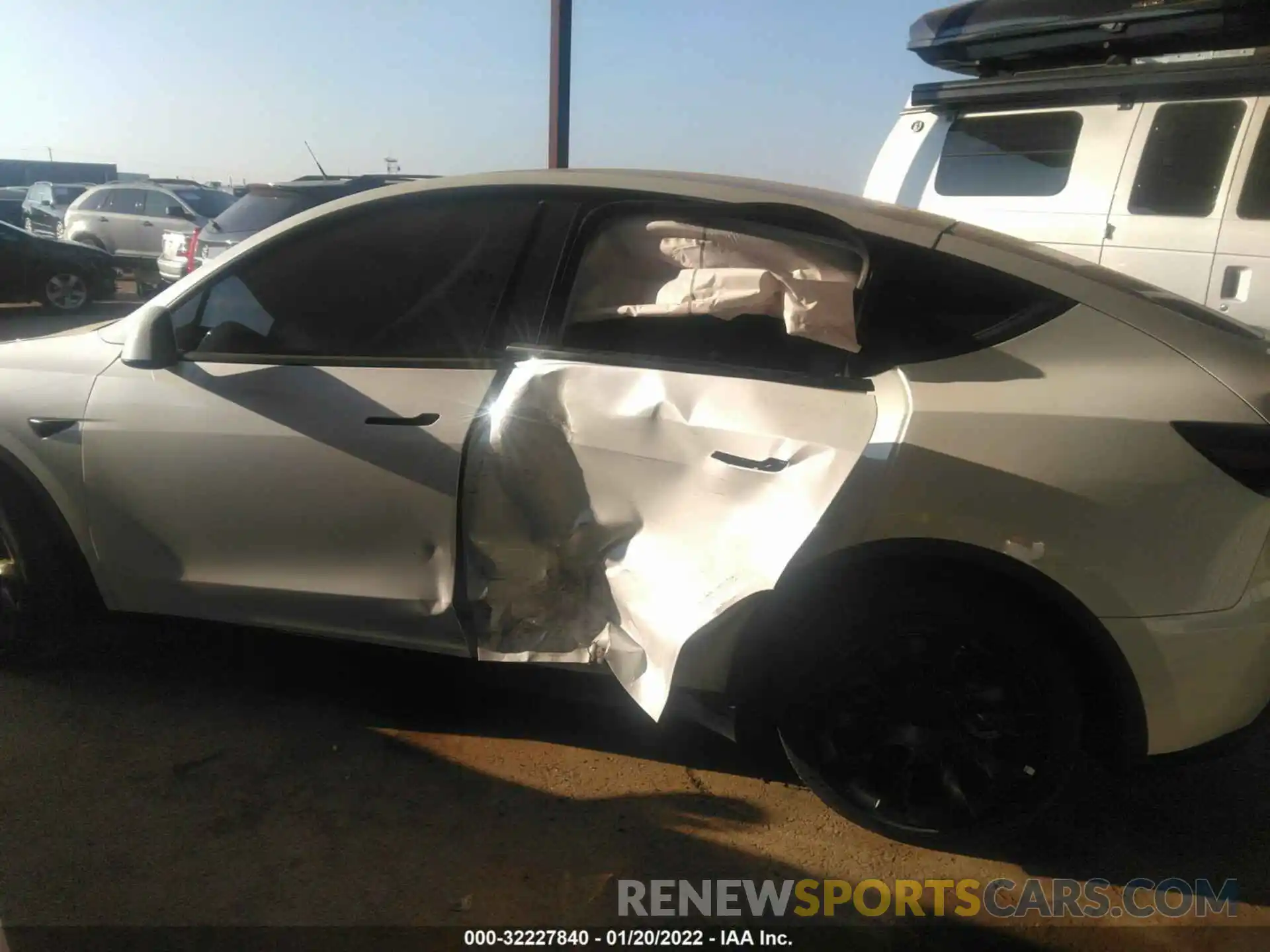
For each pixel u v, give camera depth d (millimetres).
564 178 3021
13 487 3305
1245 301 5633
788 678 2670
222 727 3264
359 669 3652
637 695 2727
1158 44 6070
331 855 2678
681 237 2824
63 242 14141
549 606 2918
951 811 2643
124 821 2783
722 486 2625
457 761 3117
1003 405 2469
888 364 2623
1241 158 5609
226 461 3033
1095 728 2615
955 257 2682
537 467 2785
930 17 6879
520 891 2582
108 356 3238
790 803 2982
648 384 2732
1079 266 2781
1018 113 6523
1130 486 2391
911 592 2539
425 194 3094
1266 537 2432
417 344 2973
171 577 3217
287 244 3166
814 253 2734
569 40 7805
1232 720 2531
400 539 2938
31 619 3432
